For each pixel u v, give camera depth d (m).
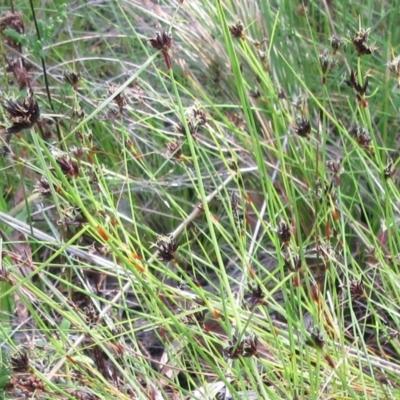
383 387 0.63
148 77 0.95
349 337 0.71
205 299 0.60
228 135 0.88
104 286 0.78
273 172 0.85
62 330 0.65
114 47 1.01
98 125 0.87
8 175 0.82
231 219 0.64
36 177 0.80
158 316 0.64
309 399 0.62
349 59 0.88
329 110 0.88
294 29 0.89
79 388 0.64
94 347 0.68
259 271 0.74
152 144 0.88
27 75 0.84
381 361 0.66
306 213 0.80
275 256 0.74
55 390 0.64
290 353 0.64
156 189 0.80
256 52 0.84
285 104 0.83
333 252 0.66
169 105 0.77
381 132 0.86
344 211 0.74
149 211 0.83
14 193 0.83
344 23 0.89
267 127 0.85
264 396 0.60
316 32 0.94
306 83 0.88
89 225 0.60
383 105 0.85
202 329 0.66
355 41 0.65
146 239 0.84
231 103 0.90
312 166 0.81
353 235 0.76
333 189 0.76
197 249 0.84
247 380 0.66
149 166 0.86
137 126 0.87
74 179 0.64
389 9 0.92
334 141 0.88
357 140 0.69
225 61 0.90
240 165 0.86
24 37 0.79
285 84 0.89
